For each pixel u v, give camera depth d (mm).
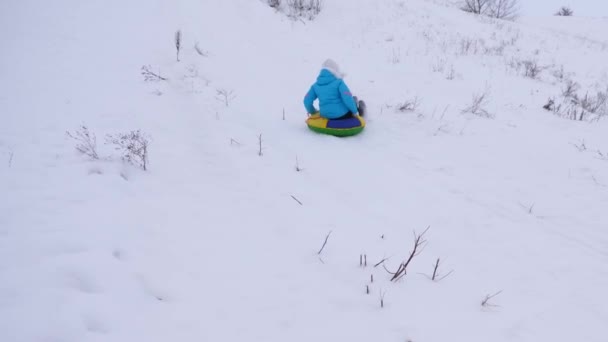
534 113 6801
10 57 6000
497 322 2396
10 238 2566
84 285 2264
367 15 13367
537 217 3766
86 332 1953
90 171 3629
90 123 4605
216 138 4809
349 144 5117
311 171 4297
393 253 3008
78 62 6320
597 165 4863
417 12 15016
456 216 3670
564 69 12195
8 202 2986
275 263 2748
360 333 2205
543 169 4727
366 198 3859
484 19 16984
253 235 3041
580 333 2369
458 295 2613
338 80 5129
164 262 2596
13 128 4215
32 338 1848
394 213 3631
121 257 2570
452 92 7414
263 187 3828
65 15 8172
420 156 4895
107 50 7023
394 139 5340
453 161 4809
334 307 2396
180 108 5535
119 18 8633
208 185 3734
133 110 5152
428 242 3221
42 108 4758
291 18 11836
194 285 2436
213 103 5895
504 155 5023
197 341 2027
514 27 16750
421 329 2277
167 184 3635
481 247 3230
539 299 2654
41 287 2174
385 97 6859
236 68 7527
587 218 3775
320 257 2873
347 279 2664
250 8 11172
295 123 5664
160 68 6777
